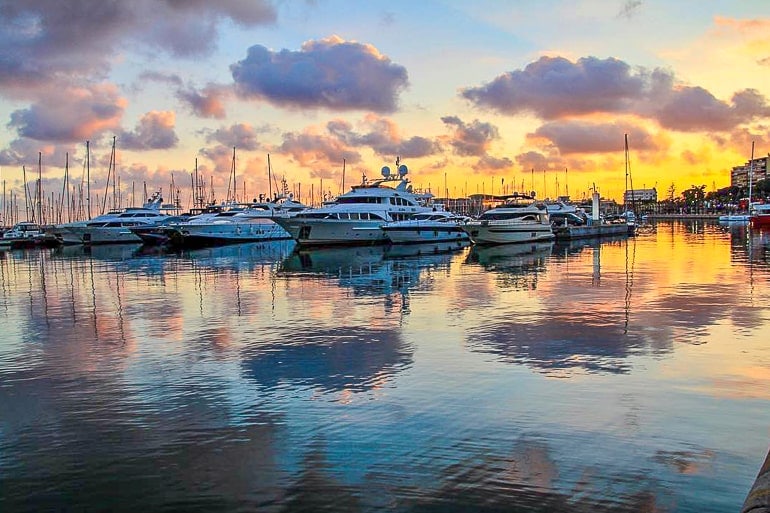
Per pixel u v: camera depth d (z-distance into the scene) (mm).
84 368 13922
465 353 14680
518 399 11227
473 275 31797
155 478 8398
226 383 12609
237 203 77312
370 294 25000
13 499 7918
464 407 10859
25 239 67625
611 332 16672
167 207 77250
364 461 8758
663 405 10766
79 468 8742
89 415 10812
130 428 10172
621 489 7832
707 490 7781
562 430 9719
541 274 31766
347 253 50812
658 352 14398
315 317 19797
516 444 9227
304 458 8914
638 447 9039
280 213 71312
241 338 16828
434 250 53156
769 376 12375
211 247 63094
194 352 15297
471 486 7969
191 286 28734
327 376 12984
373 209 58562
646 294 23594
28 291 27969
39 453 9266
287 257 47219
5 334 17953
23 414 10914
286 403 11289
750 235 72875
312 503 7660
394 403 11164
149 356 14953
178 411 10945
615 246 55031
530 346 15250
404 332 17203
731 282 26984
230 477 8391
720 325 17391
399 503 7605
